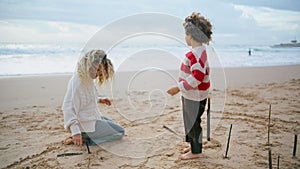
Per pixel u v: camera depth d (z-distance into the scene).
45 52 11.35
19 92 5.30
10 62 9.39
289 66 10.02
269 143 2.95
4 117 3.80
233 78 7.10
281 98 4.93
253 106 4.38
